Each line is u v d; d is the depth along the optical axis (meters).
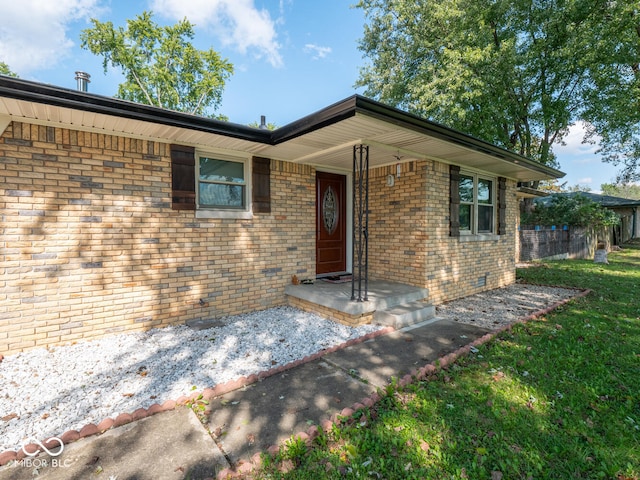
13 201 3.66
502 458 2.16
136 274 4.48
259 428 2.45
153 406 2.66
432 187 6.05
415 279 6.13
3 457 2.10
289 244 6.03
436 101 11.79
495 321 5.18
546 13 12.30
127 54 19.56
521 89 13.84
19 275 3.72
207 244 5.07
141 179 4.46
